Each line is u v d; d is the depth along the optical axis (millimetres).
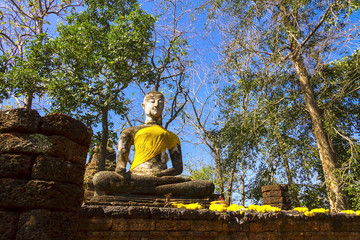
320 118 14078
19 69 12992
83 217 5281
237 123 17016
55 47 13984
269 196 11781
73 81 13508
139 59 15445
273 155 15414
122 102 15281
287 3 13664
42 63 13664
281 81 13992
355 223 8203
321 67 13117
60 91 13188
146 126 9844
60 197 3842
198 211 6082
